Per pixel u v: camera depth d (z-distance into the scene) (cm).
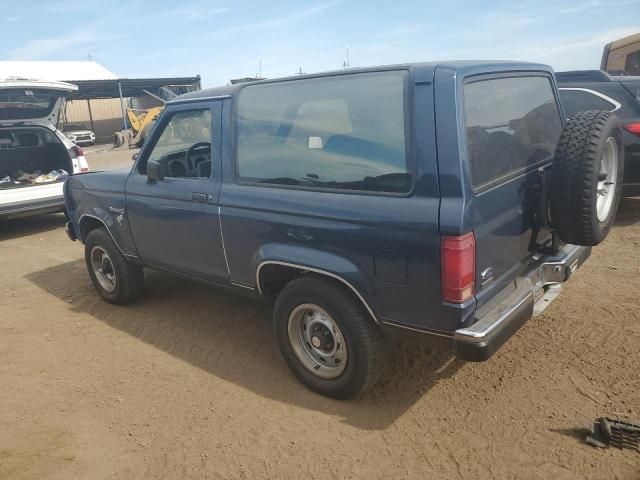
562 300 446
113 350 416
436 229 255
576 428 291
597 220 303
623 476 256
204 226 374
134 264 482
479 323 267
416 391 337
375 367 309
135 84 3152
